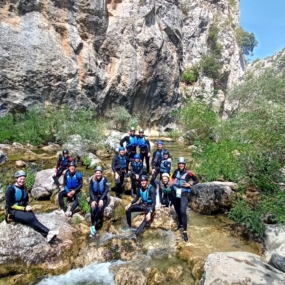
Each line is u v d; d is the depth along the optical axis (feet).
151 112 84.64
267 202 19.04
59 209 23.43
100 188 21.07
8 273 15.83
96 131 50.98
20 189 17.97
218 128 46.32
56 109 58.29
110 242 18.56
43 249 17.08
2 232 17.11
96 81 65.57
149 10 78.59
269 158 20.51
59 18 59.88
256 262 15.48
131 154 32.27
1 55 51.42
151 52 78.69
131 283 15.42
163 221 21.45
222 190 24.58
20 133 49.47
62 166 27.07
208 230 21.34
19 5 54.24
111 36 70.59
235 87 57.06
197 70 134.72
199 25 145.59
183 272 16.44
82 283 15.56
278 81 32.68
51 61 56.70
